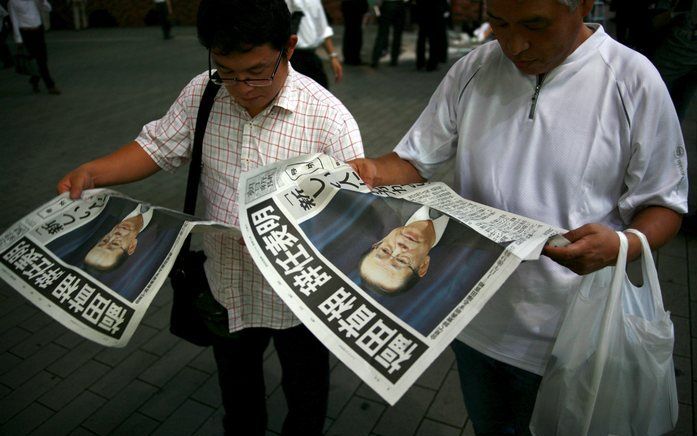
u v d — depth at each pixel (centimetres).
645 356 123
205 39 128
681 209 119
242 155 154
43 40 765
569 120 121
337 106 151
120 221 142
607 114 118
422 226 117
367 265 114
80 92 802
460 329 101
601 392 127
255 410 195
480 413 166
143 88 814
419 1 814
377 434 230
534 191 127
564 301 134
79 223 145
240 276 165
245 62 130
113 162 162
